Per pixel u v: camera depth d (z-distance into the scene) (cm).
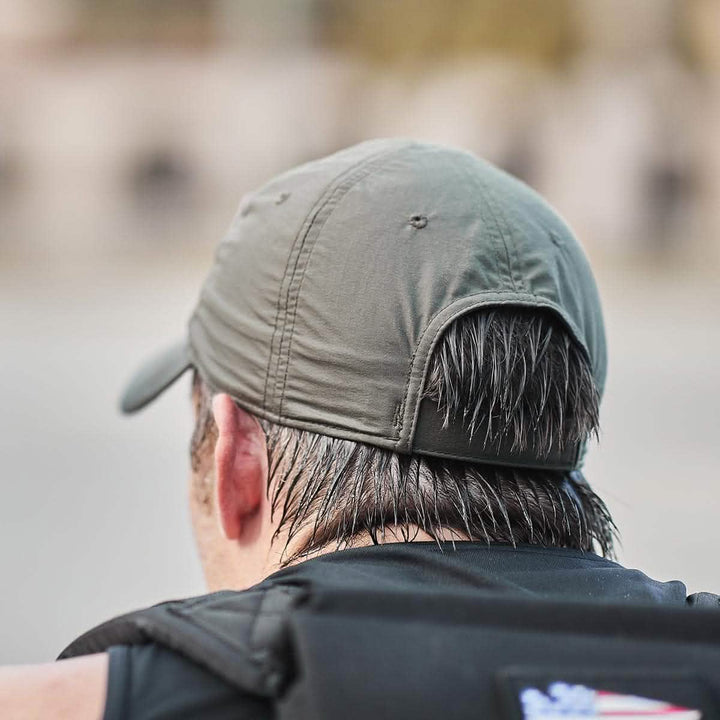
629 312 5884
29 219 8194
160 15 8219
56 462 2452
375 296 314
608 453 2581
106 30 8181
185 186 8256
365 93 8219
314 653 228
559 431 320
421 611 238
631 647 241
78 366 4059
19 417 2964
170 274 7625
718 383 3709
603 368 364
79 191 8200
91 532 1917
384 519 309
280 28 8219
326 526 312
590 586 301
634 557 1791
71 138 8175
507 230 327
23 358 4197
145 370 438
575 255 345
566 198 7812
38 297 6644
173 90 8188
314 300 318
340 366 313
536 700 229
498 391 310
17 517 2008
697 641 244
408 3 8038
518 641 238
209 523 358
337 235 322
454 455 311
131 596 1616
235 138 8225
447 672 230
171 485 2266
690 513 2052
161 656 261
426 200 327
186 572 1720
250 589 283
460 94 7906
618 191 7712
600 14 7806
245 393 328
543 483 325
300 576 285
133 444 2622
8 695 254
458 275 316
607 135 7756
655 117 7706
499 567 300
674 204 7769
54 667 260
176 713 250
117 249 8188
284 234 329
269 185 352
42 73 8181
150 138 8212
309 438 317
